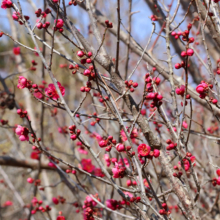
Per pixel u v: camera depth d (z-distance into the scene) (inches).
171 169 90.6
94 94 150.1
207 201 155.8
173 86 91.7
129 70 280.8
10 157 179.8
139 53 150.9
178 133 80.6
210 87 89.7
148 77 83.4
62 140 288.2
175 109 88.7
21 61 223.9
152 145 92.4
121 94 94.8
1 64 502.9
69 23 96.9
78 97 352.5
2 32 90.0
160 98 80.0
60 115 287.6
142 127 91.9
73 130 82.3
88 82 86.0
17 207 250.2
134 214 93.7
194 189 158.1
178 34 97.0
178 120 87.1
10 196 280.8
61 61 350.3
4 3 93.3
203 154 182.4
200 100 135.4
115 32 159.9
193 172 81.7
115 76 97.2
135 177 80.3
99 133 164.2
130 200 82.3
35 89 87.1
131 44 153.3
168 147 80.6
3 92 173.8
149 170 154.6
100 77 90.0
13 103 172.6
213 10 109.7
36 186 166.9
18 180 280.5
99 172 138.0
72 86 346.0
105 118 92.0
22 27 280.5
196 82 158.9
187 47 80.7
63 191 271.6
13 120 265.3
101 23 163.2
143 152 74.2
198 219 80.0
